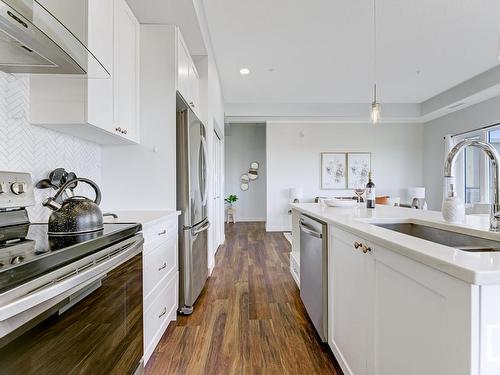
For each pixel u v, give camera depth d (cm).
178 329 211
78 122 153
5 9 89
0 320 60
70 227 112
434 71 452
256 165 830
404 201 680
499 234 118
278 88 534
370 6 289
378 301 112
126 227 131
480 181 523
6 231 120
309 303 214
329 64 427
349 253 143
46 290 72
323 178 682
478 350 65
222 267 373
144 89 231
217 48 378
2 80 139
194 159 250
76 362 87
